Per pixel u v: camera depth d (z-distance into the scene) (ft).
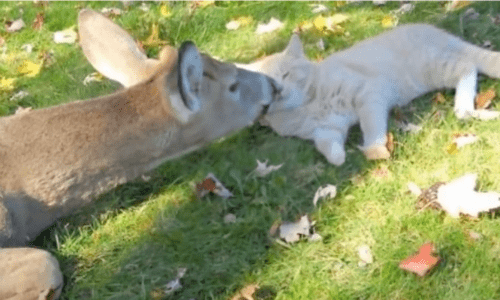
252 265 8.09
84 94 10.27
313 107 9.07
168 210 8.68
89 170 8.52
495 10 10.19
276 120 9.11
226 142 9.21
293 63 9.14
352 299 7.73
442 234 7.96
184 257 8.25
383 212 8.25
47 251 8.25
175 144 8.57
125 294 8.07
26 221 8.52
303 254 8.06
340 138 8.87
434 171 8.47
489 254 7.77
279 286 7.91
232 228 8.36
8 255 8.03
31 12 11.96
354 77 9.00
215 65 8.47
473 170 8.39
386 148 8.65
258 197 8.61
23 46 11.37
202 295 7.98
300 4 11.03
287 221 8.34
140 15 11.35
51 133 8.46
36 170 8.45
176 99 8.22
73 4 11.95
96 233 8.63
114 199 8.87
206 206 8.61
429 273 7.75
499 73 9.05
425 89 9.22
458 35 9.91
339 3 10.91
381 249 7.98
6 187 8.41
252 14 11.05
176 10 11.33
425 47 9.09
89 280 8.23
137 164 8.60
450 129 8.79
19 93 10.51
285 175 8.75
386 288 7.73
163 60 8.42
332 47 10.24
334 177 8.62
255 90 8.75
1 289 7.86
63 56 11.05
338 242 8.12
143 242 8.45
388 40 9.27
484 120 8.78
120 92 8.48
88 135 8.45
